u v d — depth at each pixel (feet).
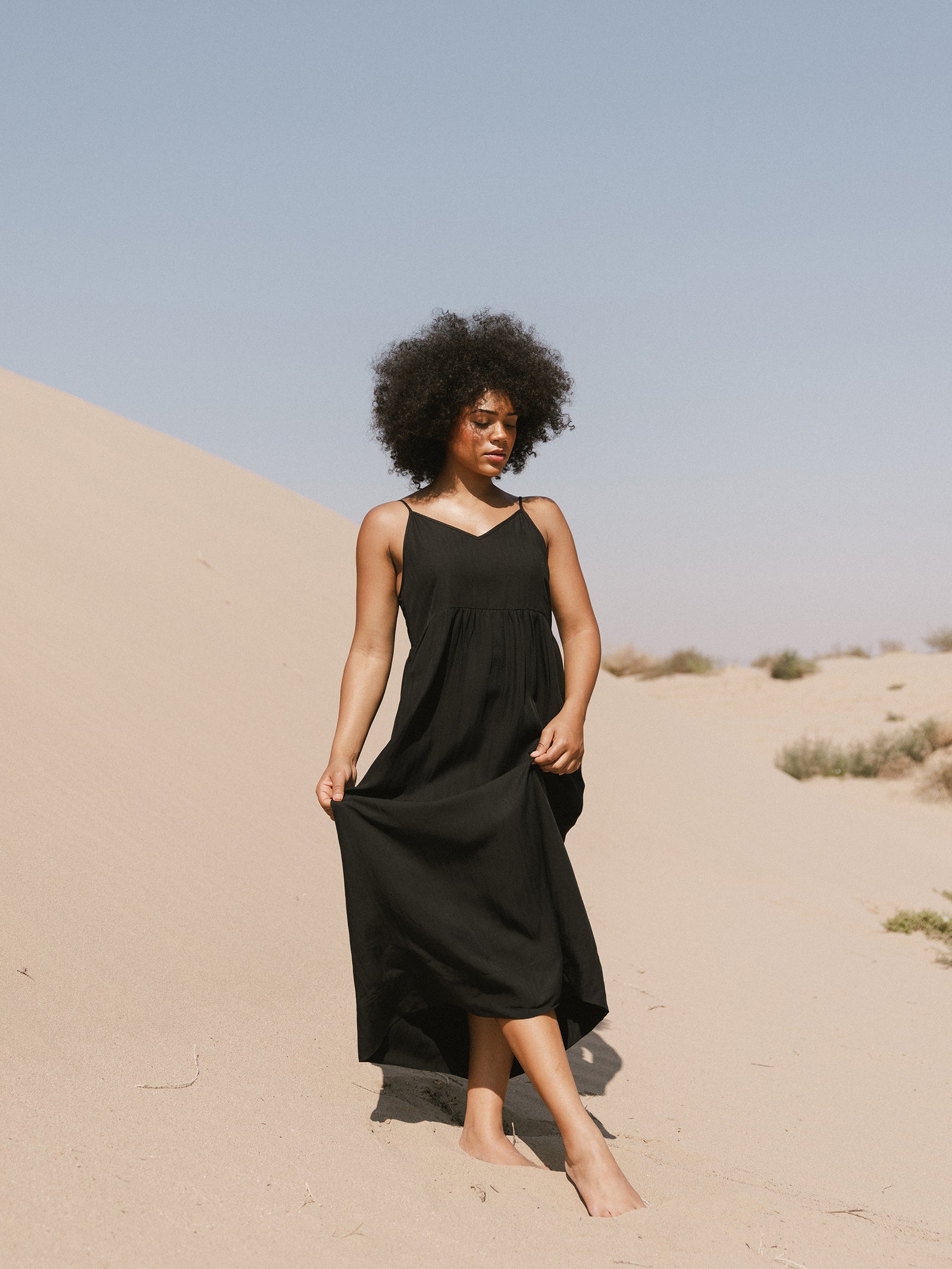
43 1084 7.95
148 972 10.66
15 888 11.14
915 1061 14.24
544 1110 10.80
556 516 9.86
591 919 18.78
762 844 27.32
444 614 9.11
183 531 29.63
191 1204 6.70
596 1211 7.85
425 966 8.73
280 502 37.63
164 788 15.56
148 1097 8.17
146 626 21.74
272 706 21.21
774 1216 8.41
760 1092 12.44
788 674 90.22
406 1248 6.72
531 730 9.23
